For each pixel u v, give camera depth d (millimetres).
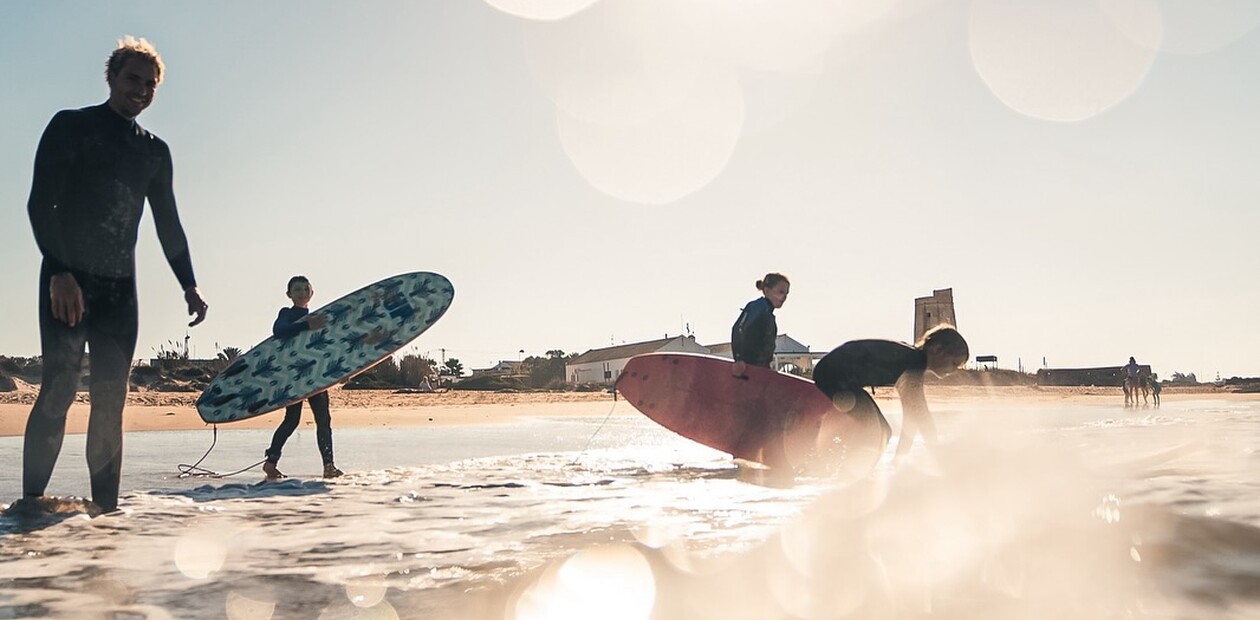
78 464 7473
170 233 4793
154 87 4438
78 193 4195
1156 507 2859
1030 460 4551
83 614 2182
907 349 5859
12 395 22047
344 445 10602
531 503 4402
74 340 4160
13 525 3686
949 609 1874
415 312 7664
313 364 6828
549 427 15438
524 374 64000
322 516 3992
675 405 7723
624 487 5266
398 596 2324
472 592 2346
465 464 7312
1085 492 3223
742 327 7559
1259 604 1827
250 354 7047
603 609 2104
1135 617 1760
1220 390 53469
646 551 2807
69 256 4156
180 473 7016
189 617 2150
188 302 4867
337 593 2379
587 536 3221
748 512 3805
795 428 6832
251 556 2953
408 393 33188
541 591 2316
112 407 4297
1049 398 35406
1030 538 2500
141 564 2826
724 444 7328
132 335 4434
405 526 3631
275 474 6523
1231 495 3098
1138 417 14391
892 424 14414
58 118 4188
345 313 7484
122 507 4348
